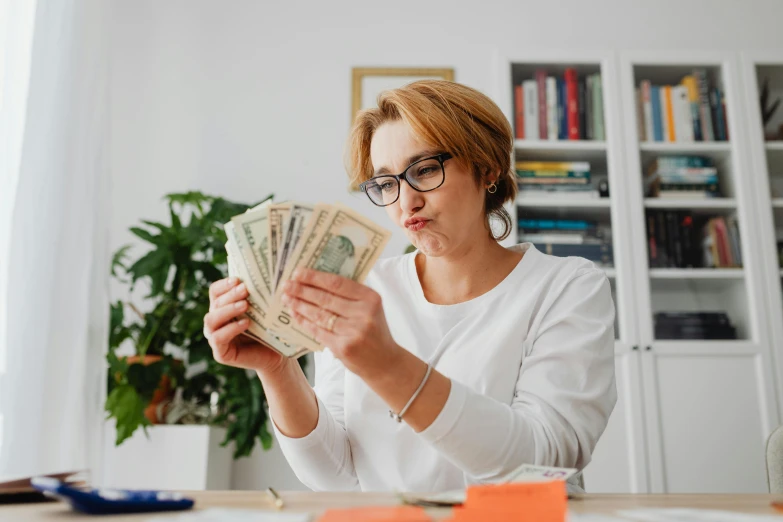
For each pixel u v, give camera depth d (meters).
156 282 2.37
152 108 2.95
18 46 2.03
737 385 2.46
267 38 3.03
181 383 2.43
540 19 3.03
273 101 2.96
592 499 0.76
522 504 0.55
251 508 0.64
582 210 2.64
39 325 1.94
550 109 2.73
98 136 2.25
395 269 1.27
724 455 2.39
